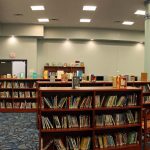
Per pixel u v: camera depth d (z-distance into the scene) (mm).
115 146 5039
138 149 5121
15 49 11930
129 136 5172
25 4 8273
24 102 9953
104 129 4992
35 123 7719
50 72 11883
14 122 7863
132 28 12609
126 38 13039
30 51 12039
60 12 9359
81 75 8047
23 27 11680
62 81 7570
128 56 13672
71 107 4805
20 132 6625
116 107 5008
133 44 13758
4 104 9844
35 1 7918
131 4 8172
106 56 13367
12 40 11930
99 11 9141
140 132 5121
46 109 4648
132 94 5234
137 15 9719
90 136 4941
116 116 5082
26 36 11898
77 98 4848
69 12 9352
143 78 7809
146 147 5152
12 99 9875
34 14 9719
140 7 8539
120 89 4992
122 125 5039
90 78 8117
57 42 12906
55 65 12664
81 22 11203
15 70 11930
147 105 7586
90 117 4941
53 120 4770
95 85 7648
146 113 4965
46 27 12328
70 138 4781
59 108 4742
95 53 13242
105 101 5059
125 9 8820
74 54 13031
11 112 9758
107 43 13383
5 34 11586
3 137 6152
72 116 4863
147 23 7809
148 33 7785
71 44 13023
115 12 9273
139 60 13820
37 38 12477
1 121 8008
